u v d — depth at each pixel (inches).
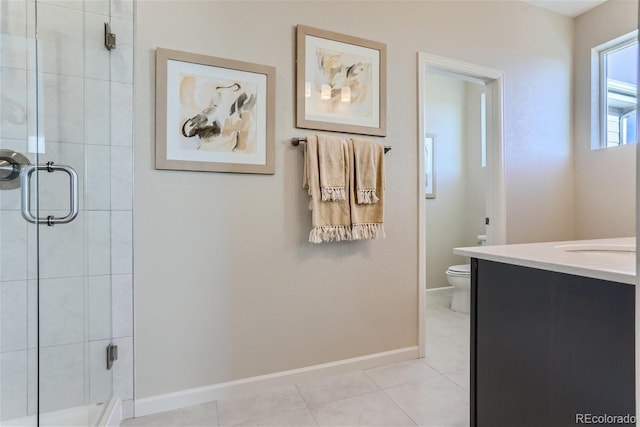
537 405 41.6
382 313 79.8
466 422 57.8
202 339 65.0
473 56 90.7
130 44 60.1
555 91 105.1
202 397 64.6
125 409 59.9
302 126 71.4
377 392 67.6
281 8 70.1
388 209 80.3
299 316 72.1
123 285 60.0
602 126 105.0
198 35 64.1
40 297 50.5
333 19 74.4
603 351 34.6
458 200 147.3
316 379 72.9
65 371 52.8
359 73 76.5
